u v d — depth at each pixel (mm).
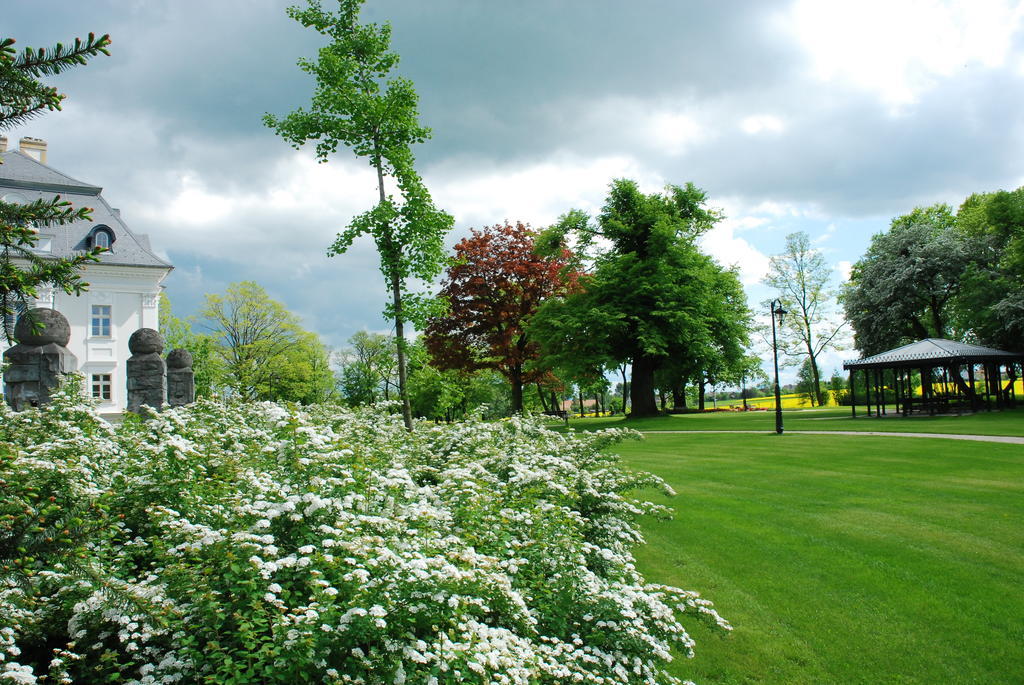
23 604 3582
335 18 13375
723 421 31672
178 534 3787
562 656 4098
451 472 5816
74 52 2836
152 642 3516
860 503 11070
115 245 32688
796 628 6543
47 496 3947
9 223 2836
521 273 38844
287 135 12938
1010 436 19625
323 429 5773
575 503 7250
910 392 34312
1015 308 34312
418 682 3195
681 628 4750
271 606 3395
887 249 42375
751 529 9750
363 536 3695
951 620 6527
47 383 11078
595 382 38469
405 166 12773
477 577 3723
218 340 48969
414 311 13016
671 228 33750
